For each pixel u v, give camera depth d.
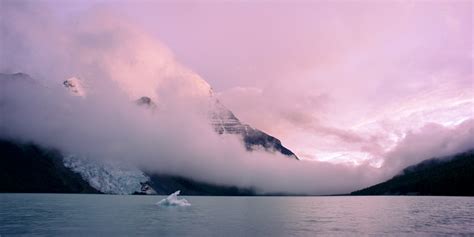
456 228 121.94
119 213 166.88
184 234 108.62
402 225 129.62
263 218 153.75
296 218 155.12
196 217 155.25
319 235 109.31
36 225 120.19
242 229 119.25
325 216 165.00
